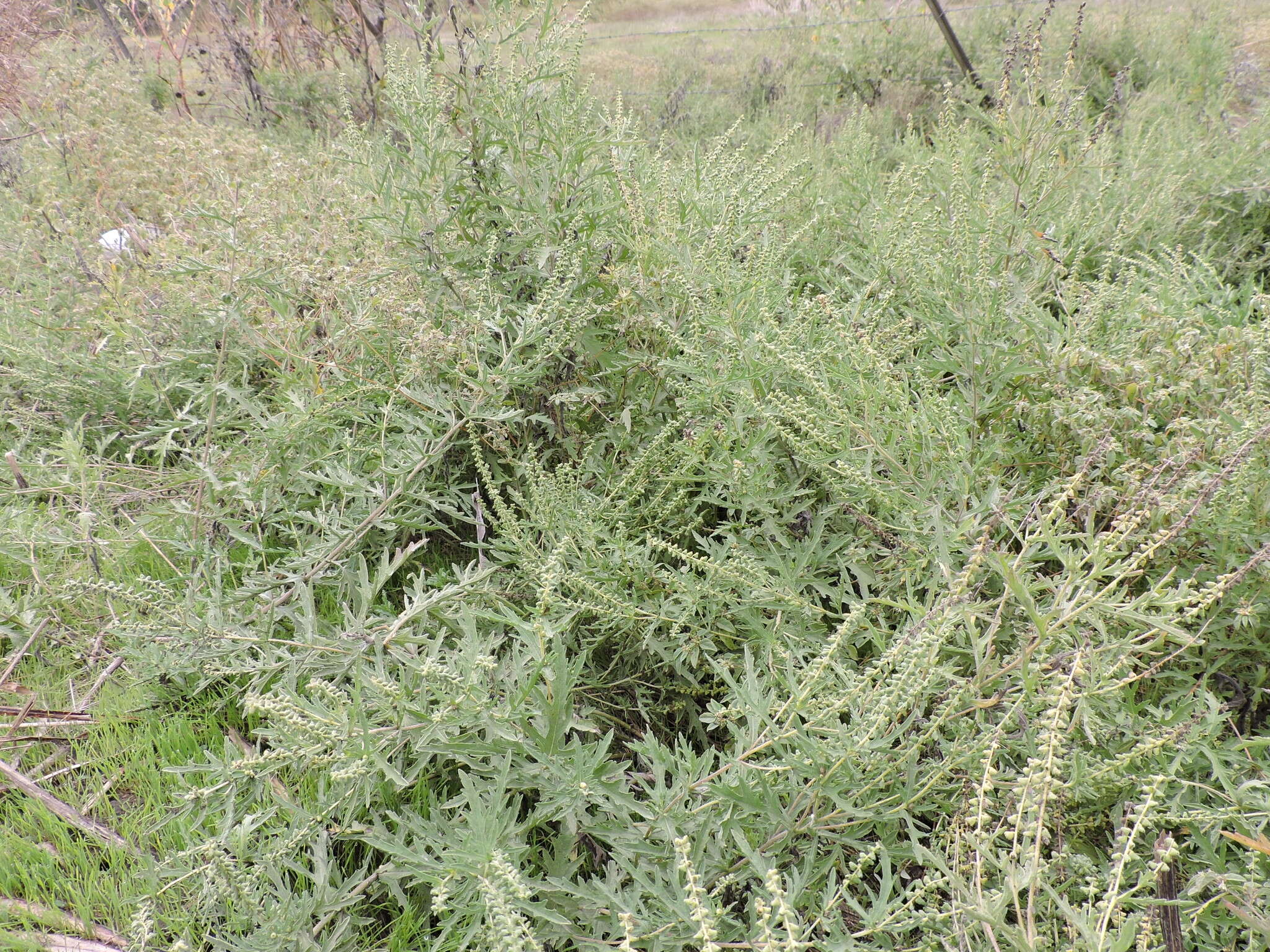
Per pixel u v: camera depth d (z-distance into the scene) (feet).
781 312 8.35
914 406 7.18
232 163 13.33
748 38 29.40
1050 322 7.26
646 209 9.11
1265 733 5.68
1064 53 21.09
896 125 22.34
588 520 7.05
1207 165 12.82
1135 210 11.46
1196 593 4.46
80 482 8.59
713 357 7.28
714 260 8.05
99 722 7.04
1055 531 4.82
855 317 7.75
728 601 6.53
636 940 4.48
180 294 9.99
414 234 8.70
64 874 6.09
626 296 8.35
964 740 4.98
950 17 25.22
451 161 9.02
